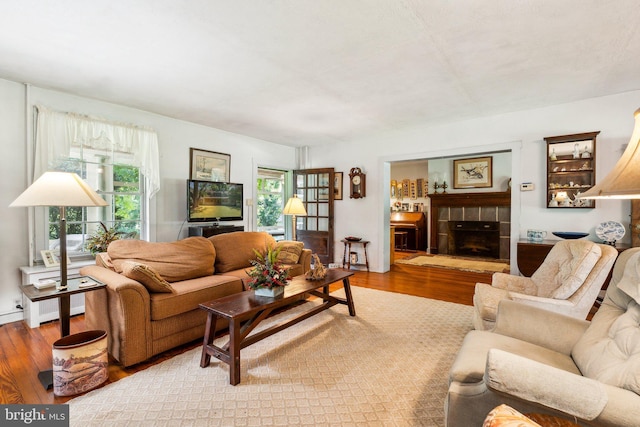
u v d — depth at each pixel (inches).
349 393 76.2
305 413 68.9
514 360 43.3
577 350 57.2
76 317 129.7
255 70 112.3
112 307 91.2
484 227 296.8
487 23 83.3
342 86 127.2
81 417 67.2
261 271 99.0
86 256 144.9
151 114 163.9
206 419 67.0
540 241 150.1
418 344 103.0
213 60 104.6
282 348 99.8
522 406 42.8
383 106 152.4
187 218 172.9
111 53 99.6
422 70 112.5
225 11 77.7
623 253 62.9
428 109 157.2
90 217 146.9
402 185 358.9
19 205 75.2
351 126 190.1
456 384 52.2
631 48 96.3
